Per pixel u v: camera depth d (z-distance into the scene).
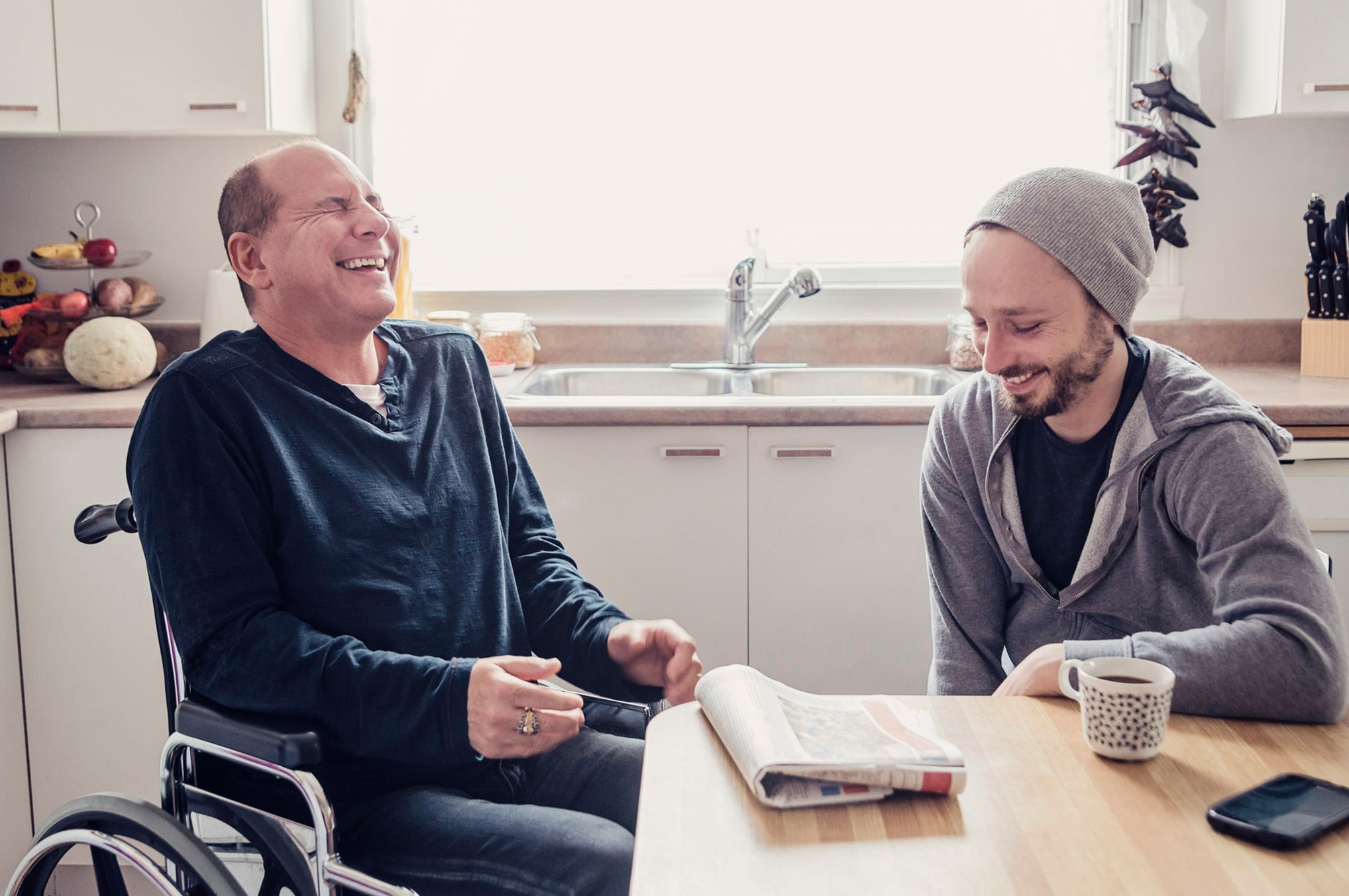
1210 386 1.25
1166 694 0.92
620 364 2.71
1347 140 2.61
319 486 1.30
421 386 1.46
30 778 2.17
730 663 2.22
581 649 1.39
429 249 2.74
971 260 1.21
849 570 2.19
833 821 0.85
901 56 2.66
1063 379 1.21
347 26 2.62
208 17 2.28
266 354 1.34
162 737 2.16
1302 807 0.83
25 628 2.12
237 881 1.10
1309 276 2.42
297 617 1.26
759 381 2.64
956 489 1.39
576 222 2.74
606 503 2.17
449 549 1.38
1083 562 1.29
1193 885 0.75
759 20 2.65
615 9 2.65
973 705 1.05
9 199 2.62
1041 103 2.67
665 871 0.78
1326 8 2.30
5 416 2.02
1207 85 2.60
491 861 1.15
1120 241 1.19
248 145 2.62
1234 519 1.15
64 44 2.28
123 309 2.49
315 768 1.26
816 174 2.71
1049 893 0.74
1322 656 1.01
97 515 1.30
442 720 1.14
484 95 2.68
